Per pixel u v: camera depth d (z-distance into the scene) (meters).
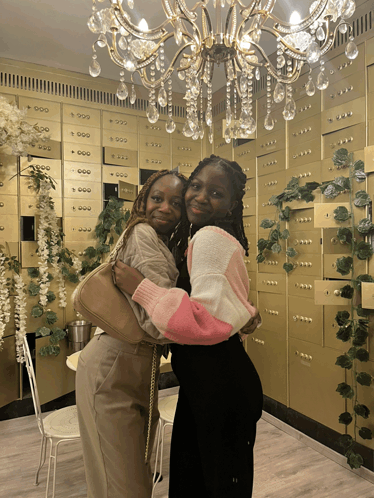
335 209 2.18
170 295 0.86
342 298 2.16
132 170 3.36
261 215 2.96
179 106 3.47
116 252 1.01
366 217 2.10
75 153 3.15
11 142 2.61
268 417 2.85
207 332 0.82
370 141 2.09
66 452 2.40
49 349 2.93
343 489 2.00
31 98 2.98
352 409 2.20
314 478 2.10
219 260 0.89
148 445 1.03
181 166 3.43
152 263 0.94
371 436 2.05
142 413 1.04
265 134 2.88
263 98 2.91
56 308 3.09
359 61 2.15
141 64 1.32
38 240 2.91
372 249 2.09
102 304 0.95
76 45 2.67
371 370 2.10
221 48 1.21
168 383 3.44
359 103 2.15
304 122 2.54
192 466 1.04
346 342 2.23
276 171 2.79
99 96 3.25
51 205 2.97
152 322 0.91
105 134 3.26
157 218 1.01
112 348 1.01
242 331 1.04
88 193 3.22
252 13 1.22
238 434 0.95
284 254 2.72
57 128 3.09
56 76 3.07
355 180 2.16
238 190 0.99
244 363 1.00
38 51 2.77
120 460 0.96
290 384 2.68
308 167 2.52
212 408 0.94
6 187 2.84
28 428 2.74
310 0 2.04
